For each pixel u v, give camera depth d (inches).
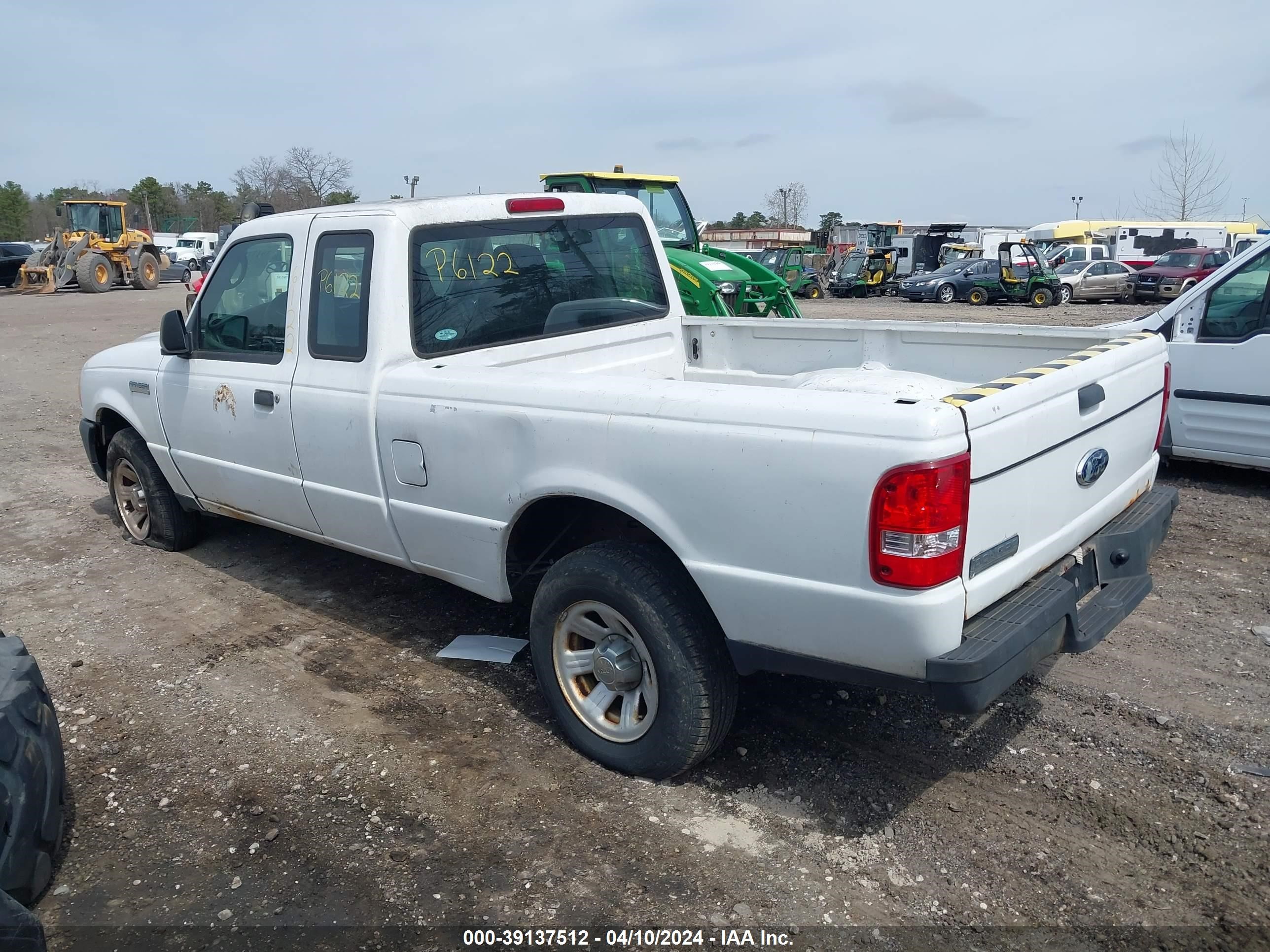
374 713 157.9
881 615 106.7
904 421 102.9
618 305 193.0
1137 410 143.0
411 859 121.6
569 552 149.9
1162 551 216.1
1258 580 196.7
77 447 364.8
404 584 212.2
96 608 205.3
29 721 116.0
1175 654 166.2
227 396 187.8
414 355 159.3
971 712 104.7
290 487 179.6
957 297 1195.9
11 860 107.5
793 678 163.6
